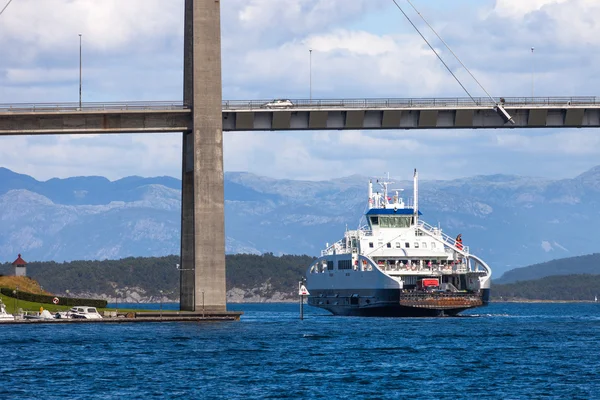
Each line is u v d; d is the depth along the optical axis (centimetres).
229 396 14762
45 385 15700
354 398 14662
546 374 17000
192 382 16000
